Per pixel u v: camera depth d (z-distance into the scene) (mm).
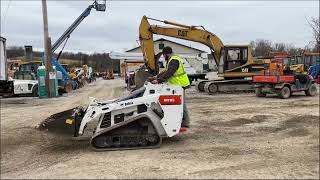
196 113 12695
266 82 18656
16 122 11328
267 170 5953
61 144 7977
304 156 6812
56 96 22391
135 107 7422
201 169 6043
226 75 22172
